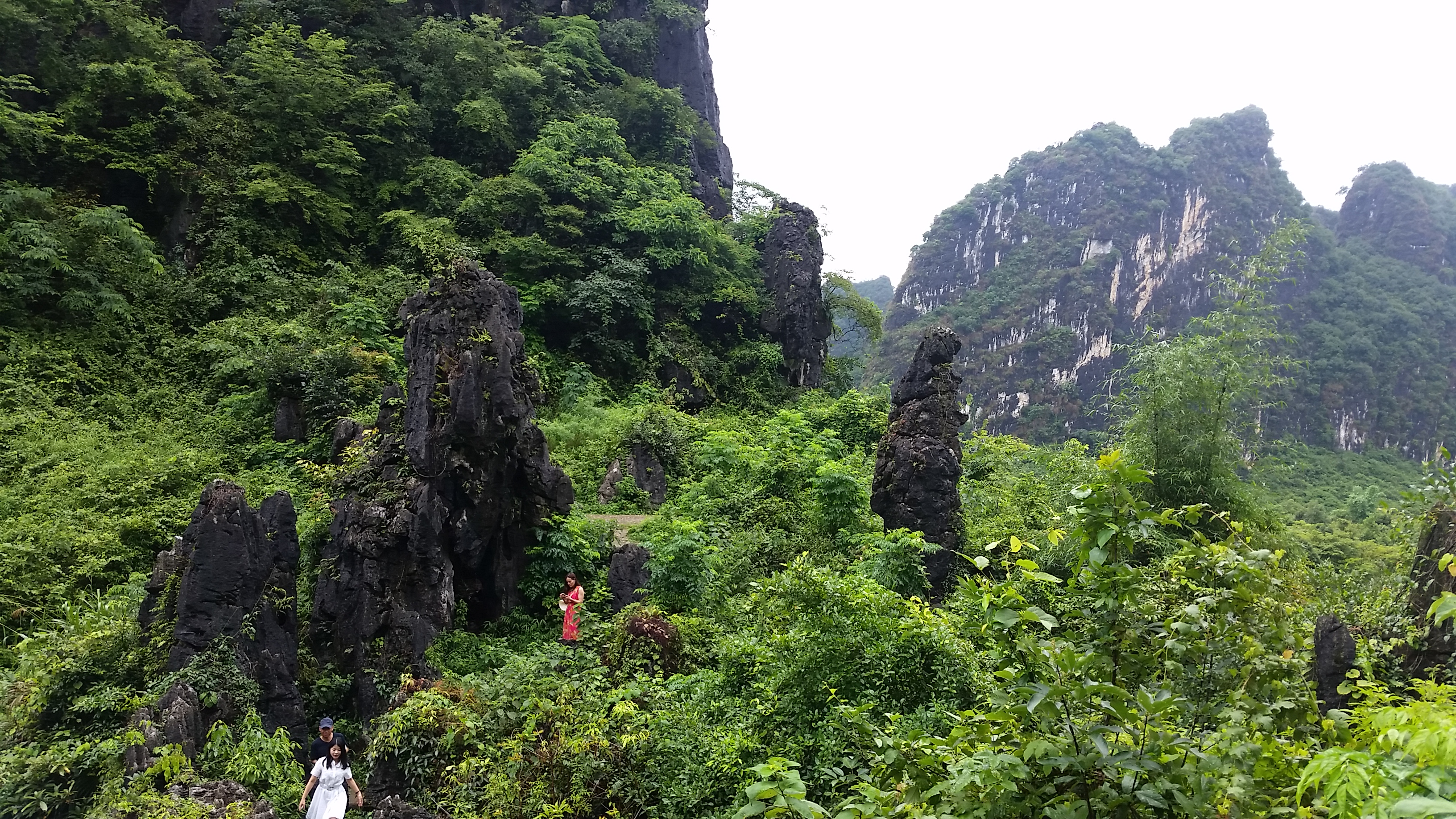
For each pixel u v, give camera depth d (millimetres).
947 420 17406
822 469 18844
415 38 36062
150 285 24859
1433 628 8734
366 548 12852
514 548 15516
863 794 4973
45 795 9391
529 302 30594
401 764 10320
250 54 30438
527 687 11219
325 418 20172
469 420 13734
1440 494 9711
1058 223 150500
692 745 9531
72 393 21156
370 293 27453
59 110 26406
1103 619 4492
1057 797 3984
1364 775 2738
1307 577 12820
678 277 35500
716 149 48000
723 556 17062
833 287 39938
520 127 37312
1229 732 3918
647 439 24984
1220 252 138250
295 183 29031
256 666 11133
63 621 12703
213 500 11352
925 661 9680
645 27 46312
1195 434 18625
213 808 8484
